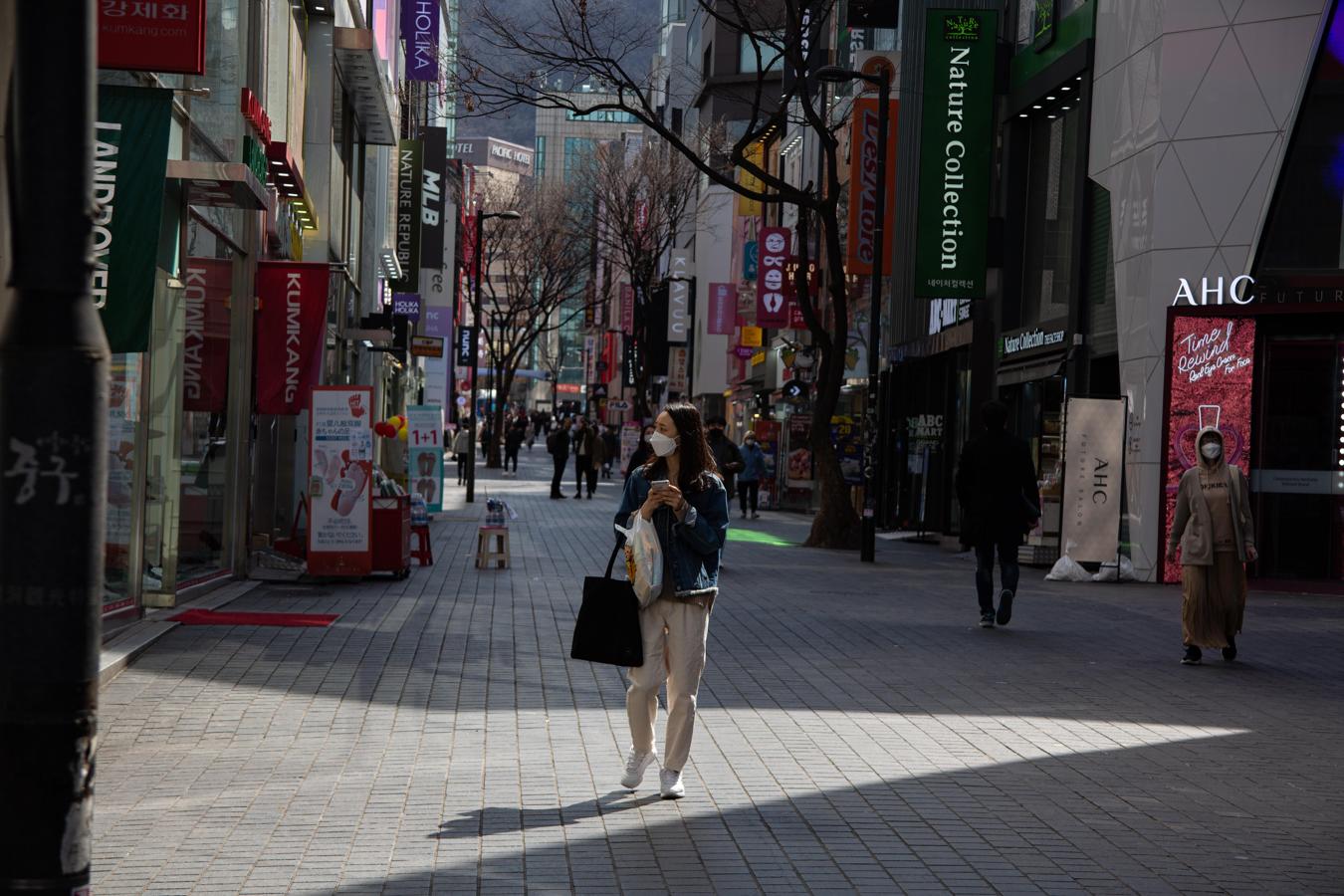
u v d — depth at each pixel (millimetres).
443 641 12883
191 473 15492
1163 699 10875
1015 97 27562
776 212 56000
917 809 7289
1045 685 11375
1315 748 9156
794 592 18016
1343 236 20703
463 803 7219
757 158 58812
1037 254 27328
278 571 18375
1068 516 21250
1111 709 10375
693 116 79188
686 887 5902
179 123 13875
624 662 7305
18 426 3168
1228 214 21047
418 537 21047
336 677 10859
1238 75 21000
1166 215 21406
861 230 34344
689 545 7359
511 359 69938
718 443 28578
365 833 6633
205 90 14188
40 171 3188
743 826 6871
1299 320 21141
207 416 16125
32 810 3143
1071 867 6312
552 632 13680
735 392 69188
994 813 7246
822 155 46000
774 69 73375
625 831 6738
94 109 3266
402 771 7922
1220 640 12672
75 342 3199
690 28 86250
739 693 10609
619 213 57250
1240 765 8578
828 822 6980
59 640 3166
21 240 3191
